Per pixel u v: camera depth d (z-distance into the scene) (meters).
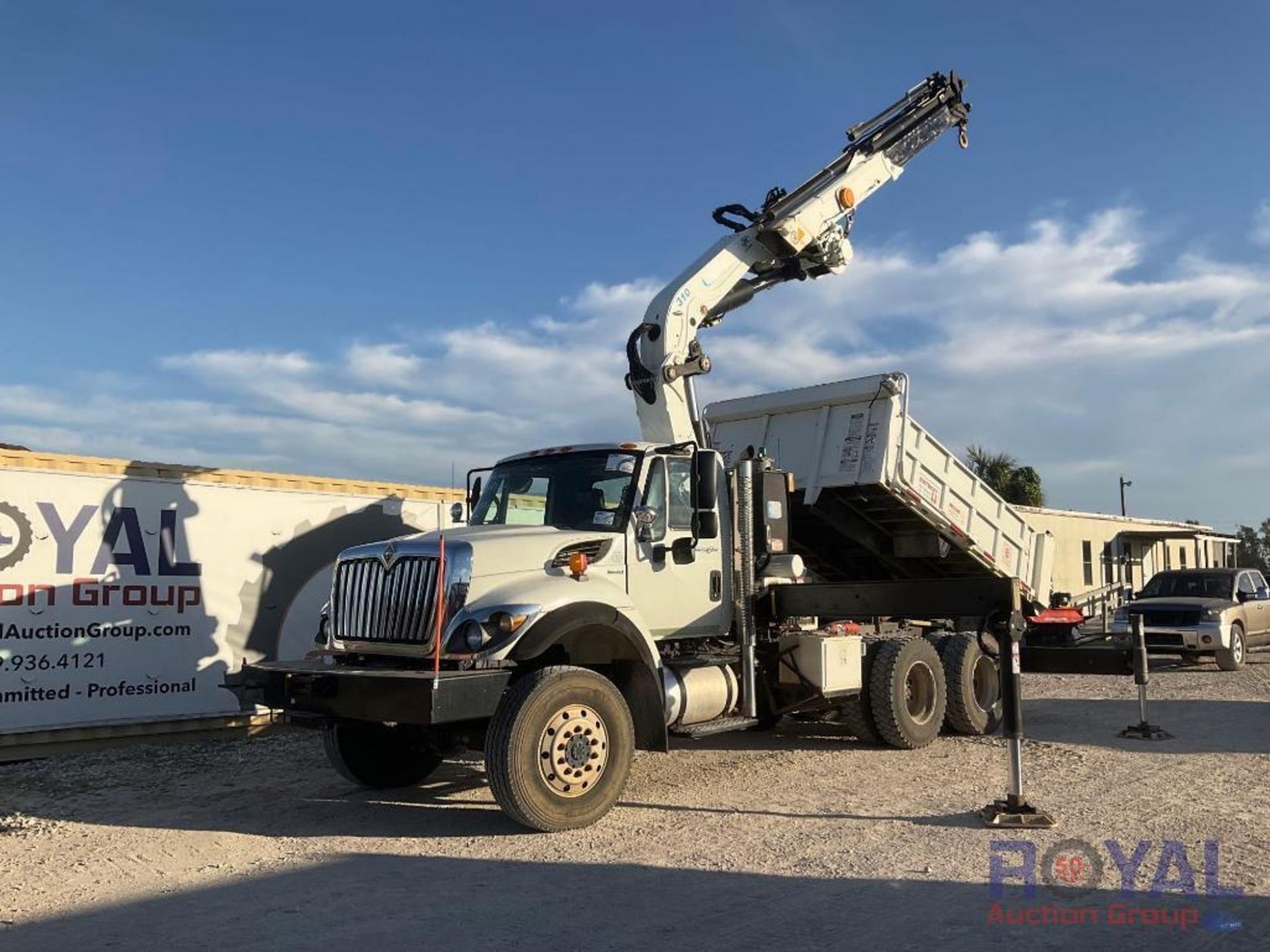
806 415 10.98
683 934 4.76
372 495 12.60
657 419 9.63
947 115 12.30
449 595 6.85
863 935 4.71
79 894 5.50
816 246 10.94
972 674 10.85
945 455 11.04
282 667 7.21
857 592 8.29
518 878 5.68
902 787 8.07
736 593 8.61
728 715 8.46
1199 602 17.91
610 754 6.96
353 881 5.68
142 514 10.59
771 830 6.71
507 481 8.64
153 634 10.56
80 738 10.07
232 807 7.64
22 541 9.74
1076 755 9.34
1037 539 12.67
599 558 7.59
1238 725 11.23
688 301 9.88
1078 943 4.59
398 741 8.26
